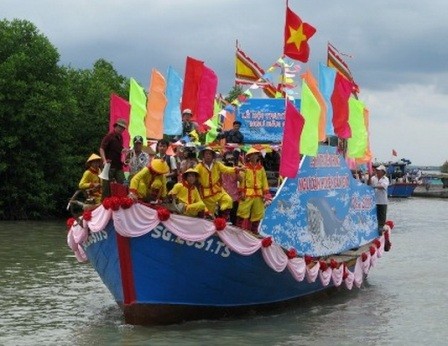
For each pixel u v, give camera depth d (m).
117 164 18.73
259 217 19.44
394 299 22.61
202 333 17.27
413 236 44.41
